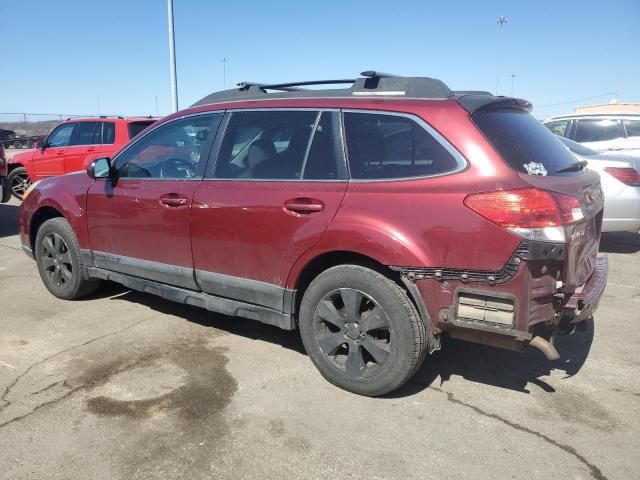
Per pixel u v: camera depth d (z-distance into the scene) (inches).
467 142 118.4
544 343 114.1
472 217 113.1
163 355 155.3
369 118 131.6
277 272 139.5
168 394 132.9
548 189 113.8
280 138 143.9
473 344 164.7
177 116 167.6
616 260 272.2
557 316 117.3
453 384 139.2
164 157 167.0
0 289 214.5
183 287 162.2
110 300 202.2
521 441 114.1
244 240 143.6
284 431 117.5
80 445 112.0
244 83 159.8
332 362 135.6
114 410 125.3
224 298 154.0
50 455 108.7
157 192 162.2
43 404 127.6
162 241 162.6
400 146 126.0
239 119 152.8
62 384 137.3
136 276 174.7
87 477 102.5
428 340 124.7
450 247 115.3
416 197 120.0
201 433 116.6
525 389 136.8
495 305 113.0
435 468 105.4
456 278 115.8
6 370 144.6
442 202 116.7
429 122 123.0
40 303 198.2
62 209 190.7
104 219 178.5
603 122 377.1
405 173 123.8
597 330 176.6
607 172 271.4
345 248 126.3
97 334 170.1
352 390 133.3
